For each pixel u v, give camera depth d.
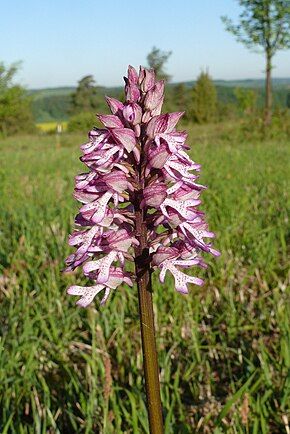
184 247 0.18
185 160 0.17
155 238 0.18
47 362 0.33
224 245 0.47
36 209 0.61
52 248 0.47
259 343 0.33
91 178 0.18
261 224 0.55
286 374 0.30
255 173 0.83
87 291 0.18
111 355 0.35
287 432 0.26
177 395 0.28
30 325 0.34
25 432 0.27
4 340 0.33
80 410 0.29
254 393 0.30
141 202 0.17
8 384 0.31
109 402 0.28
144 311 0.18
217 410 0.30
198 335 0.35
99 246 0.18
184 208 0.18
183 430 0.26
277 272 0.44
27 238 0.49
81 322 0.38
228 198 0.62
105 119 0.17
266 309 0.38
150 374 0.18
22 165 1.21
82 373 0.33
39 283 0.41
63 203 0.64
